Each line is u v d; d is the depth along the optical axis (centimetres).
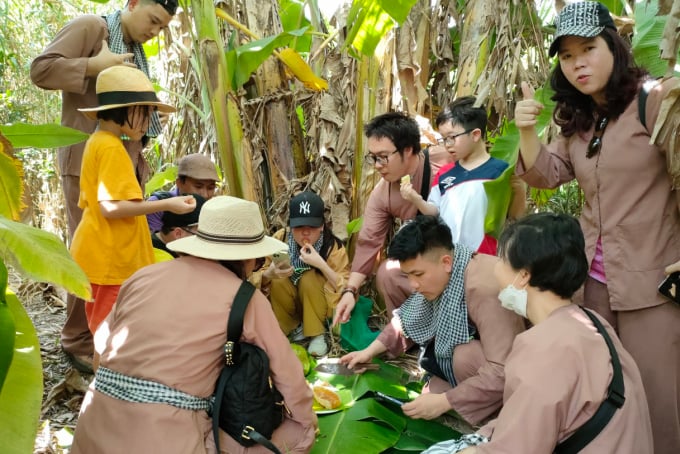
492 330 231
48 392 305
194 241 213
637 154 207
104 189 260
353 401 268
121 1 731
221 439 205
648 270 210
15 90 606
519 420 151
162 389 194
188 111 493
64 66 297
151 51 533
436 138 379
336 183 394
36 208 556
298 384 215
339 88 410
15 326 156
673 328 209
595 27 201
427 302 261
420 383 296
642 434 156
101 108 256
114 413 196
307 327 345
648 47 277
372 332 343
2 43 570
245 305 203
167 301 202
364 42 349
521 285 181
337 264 350
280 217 402
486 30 376
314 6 439
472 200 291
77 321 317
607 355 158
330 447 238
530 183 242
